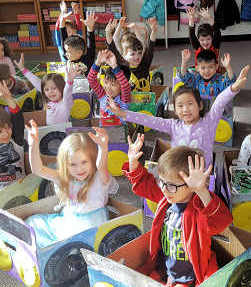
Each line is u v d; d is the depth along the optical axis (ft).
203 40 14.34
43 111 11.38
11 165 9.37
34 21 26.94
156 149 10.03
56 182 7.63
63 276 6.64
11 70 15.02
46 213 8.12
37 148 7.20
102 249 6.84
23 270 6.82
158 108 13.16
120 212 7.68
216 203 5.57
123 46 12.71
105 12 26.30
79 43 14.15
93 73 11.09
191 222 5.82
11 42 27.35
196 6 25.80
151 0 25.85
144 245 6.47
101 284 5.82
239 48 24.97
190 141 8.91
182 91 8.72
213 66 12.44
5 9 27.55
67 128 9.77
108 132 10.34
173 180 5.75
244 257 5.52
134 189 6.58
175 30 27.09
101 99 11.43
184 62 13.00
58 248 6.37
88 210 7.60
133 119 9.16
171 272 6.22
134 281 5.31
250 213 8.02
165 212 6.26
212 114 9.00
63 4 16.08
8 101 9.31
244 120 14.29
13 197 8.33
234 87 8.57
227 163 9.50
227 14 25.95
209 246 5.92
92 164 7.36
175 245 6.10
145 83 13.02
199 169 5.33
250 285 5.82
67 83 11.09
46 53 27.30
